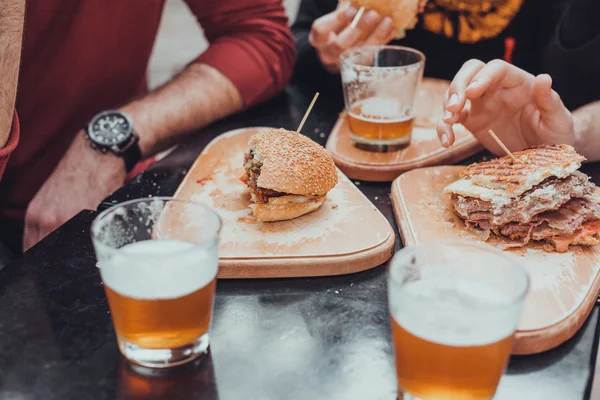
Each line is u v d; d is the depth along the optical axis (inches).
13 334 42.4
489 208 52.9
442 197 59.2
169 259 35.9
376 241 51.7
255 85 82.1
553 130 61.6
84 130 75.8
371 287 48.6
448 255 37.9
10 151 58.7
